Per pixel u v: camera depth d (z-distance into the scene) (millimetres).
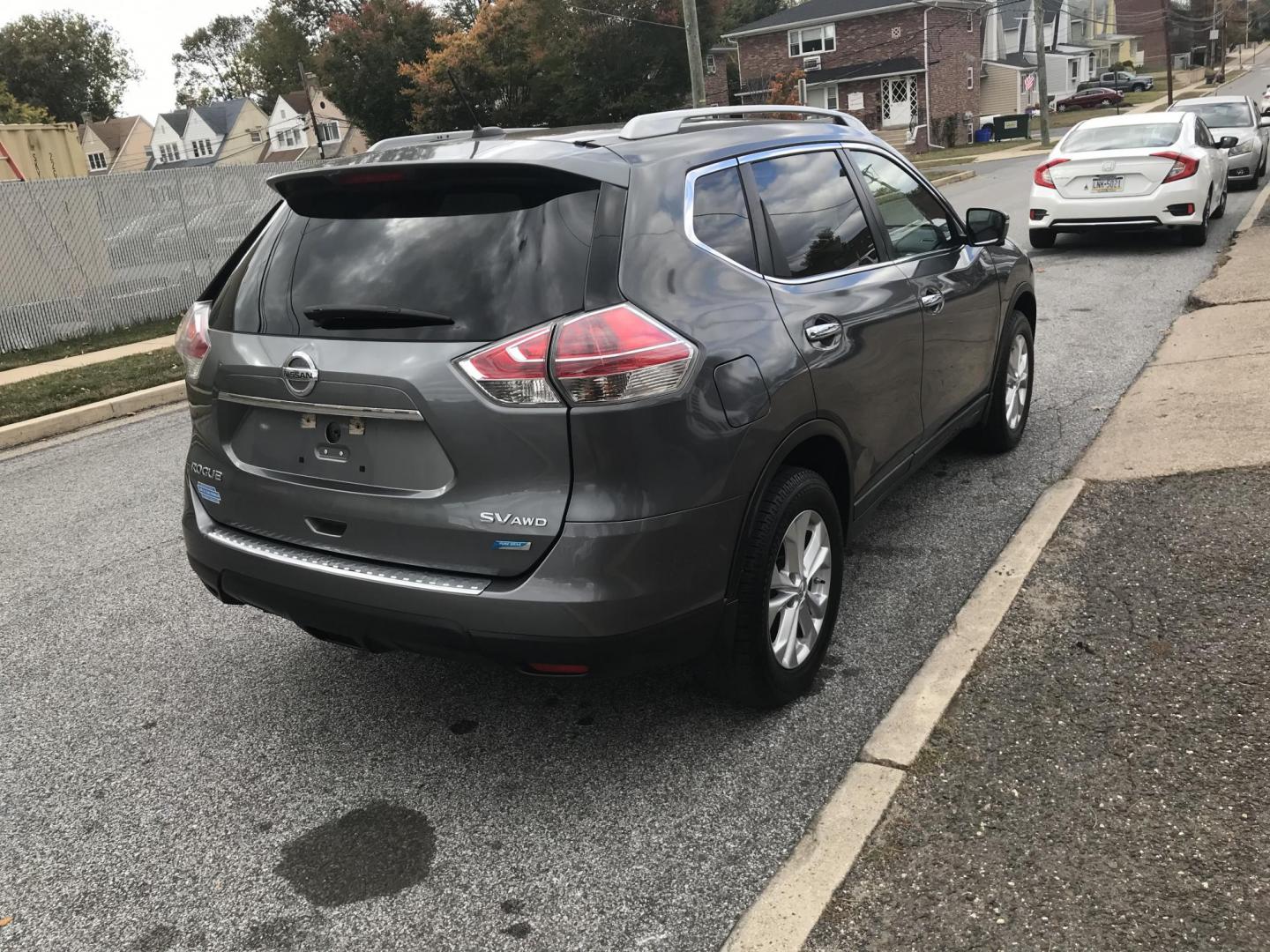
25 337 13195
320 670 3990
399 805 3090
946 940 2340
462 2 56750
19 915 2701
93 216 13969
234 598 3367
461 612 2777
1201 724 3023
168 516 6082
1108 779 2822
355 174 2990
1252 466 4809
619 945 2473
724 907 2570
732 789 3039
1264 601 3658
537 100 40750
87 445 8250
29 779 3344
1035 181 12555
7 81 76062
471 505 2766
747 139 3500
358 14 50312
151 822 3084
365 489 2959
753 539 3070
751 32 51750
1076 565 4086
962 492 5188
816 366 3291
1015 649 3520
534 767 3230
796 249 3482
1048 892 2447
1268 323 7582
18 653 4293
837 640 3865
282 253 3219
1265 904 2355
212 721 3650
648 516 2729
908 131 48906
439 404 2738
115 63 82125
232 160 72062
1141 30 104188
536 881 2717
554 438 2676
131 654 4223
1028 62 61375
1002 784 2842
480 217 2879
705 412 2836
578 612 2691
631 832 2883
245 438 3268
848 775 2938
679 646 2895
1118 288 10062
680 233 2988
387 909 2654
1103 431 5762
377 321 2855
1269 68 86562
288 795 3178
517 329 2705
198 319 3447
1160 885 2438
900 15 48188
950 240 4762
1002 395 5352
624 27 38188
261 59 79688
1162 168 11648
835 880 2547
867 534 4785
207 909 2693
